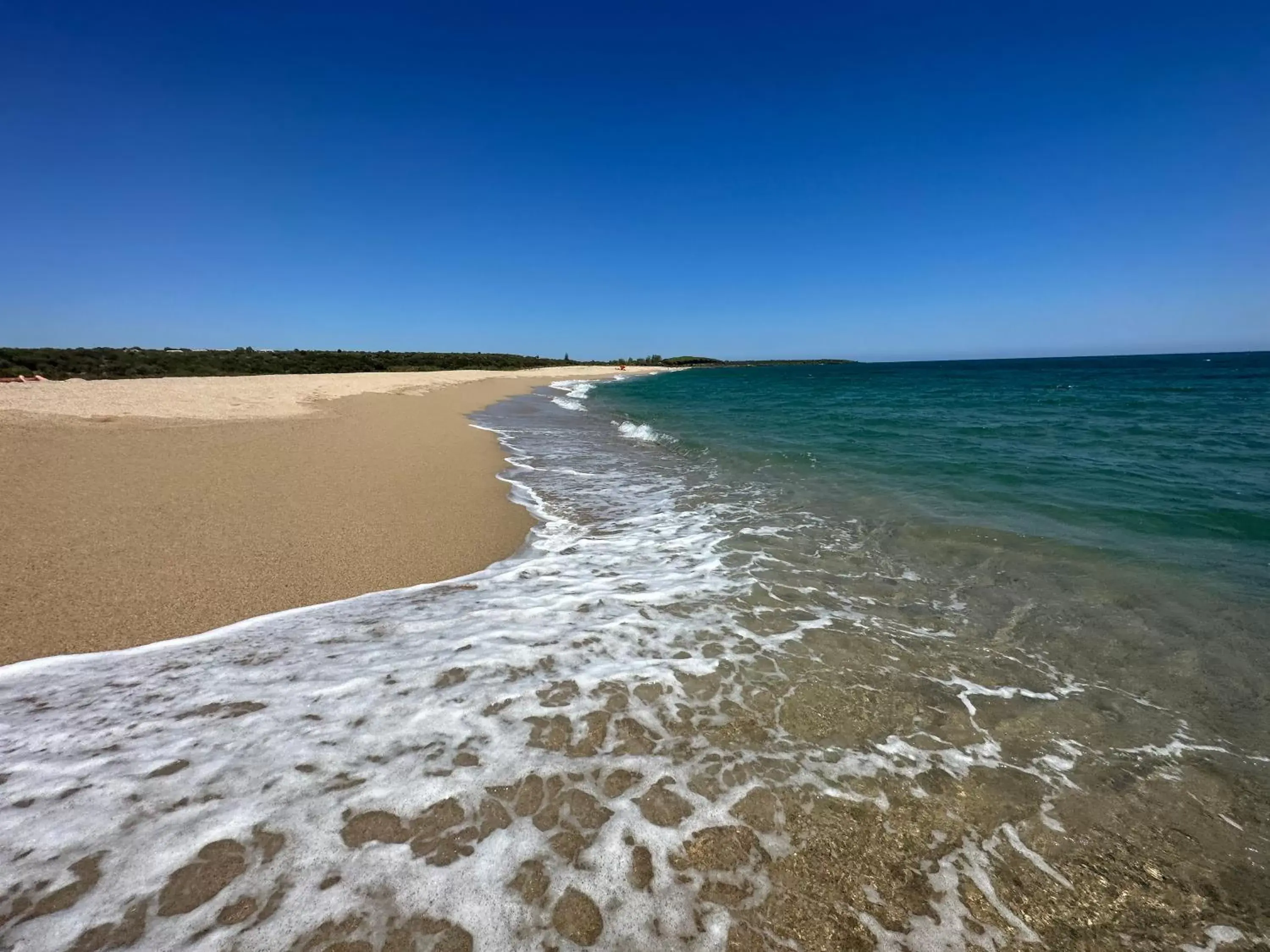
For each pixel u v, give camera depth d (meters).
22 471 6.84
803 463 10.37
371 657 3.56
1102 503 7.02
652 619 4.24
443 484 8.08
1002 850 2.31
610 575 5.14
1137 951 1.94
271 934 1.79
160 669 3.34
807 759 2.79
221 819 2.21
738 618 4.29
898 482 8.56
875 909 2.04
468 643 3.79
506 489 8.31
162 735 2.71
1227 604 4.37
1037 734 3.02
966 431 14.14
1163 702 3.29
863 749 2.87
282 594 4.47
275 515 6.09
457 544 5.84
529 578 5.07
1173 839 2.38
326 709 2.98
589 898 2.00
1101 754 2.87
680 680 3.42
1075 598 4.59
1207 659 3.69
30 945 1.71
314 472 8.09
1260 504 6.80
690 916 1.97
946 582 4.99
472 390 30.98
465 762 2.63
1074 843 2.35
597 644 3.84
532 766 2.63
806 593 4.77
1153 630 4.05
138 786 2.37
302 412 14.80
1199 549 5.46
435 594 4.64
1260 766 2.80
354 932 1.82
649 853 2.20
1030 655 3.79
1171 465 9.21
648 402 28.61
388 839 2.17
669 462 10.88
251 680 3.24
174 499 6.30
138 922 1.80
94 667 3.34
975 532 6.10
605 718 3.02
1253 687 3.40
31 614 3.85
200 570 4.70
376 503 6.88
